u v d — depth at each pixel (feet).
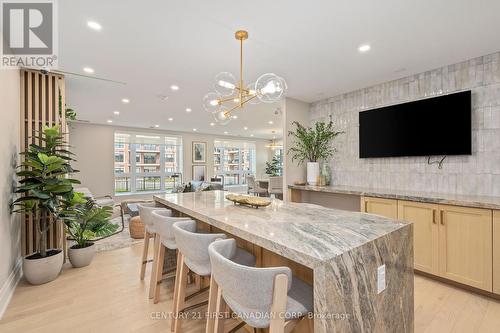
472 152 9.14
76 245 10.29
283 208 6.63
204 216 5.71
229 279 3.37
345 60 9.48
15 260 8.61
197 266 5.11
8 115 8.21
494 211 7.23
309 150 14.42
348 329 3.36
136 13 6.62
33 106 10.08
